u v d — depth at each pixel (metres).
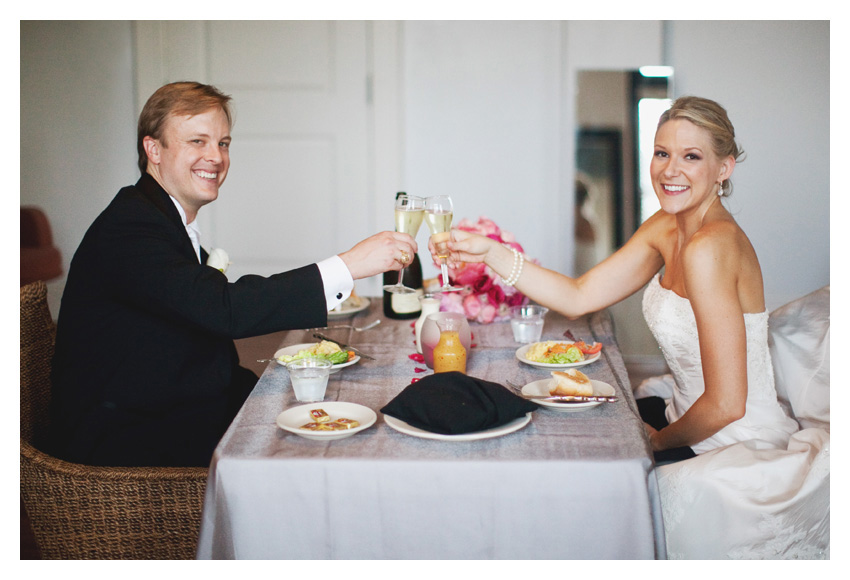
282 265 4.05
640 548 1.21
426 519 1.23
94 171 4.01
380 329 2.13
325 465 1.22
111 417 1.60
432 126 3.94
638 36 3.81
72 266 1.67
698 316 1.59
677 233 1.83
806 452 1.48
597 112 3.89
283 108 3.91
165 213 1.69
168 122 1.71
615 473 1.20
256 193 3.99
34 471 1.49
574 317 2.00
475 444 1.28
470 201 4.00
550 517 1.22
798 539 1.44
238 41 3.86
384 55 3.86
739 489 1.44
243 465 1.22
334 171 3.96
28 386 1.71
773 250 3.93
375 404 1.49
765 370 1.70
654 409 1.98
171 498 1.47
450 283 2.16
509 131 3.93
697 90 3.85
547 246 4.02
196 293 1.52
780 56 3.78
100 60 3.91
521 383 1.61
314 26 3.85
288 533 1.24
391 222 4.00
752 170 3.87
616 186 3.95
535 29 3.85
